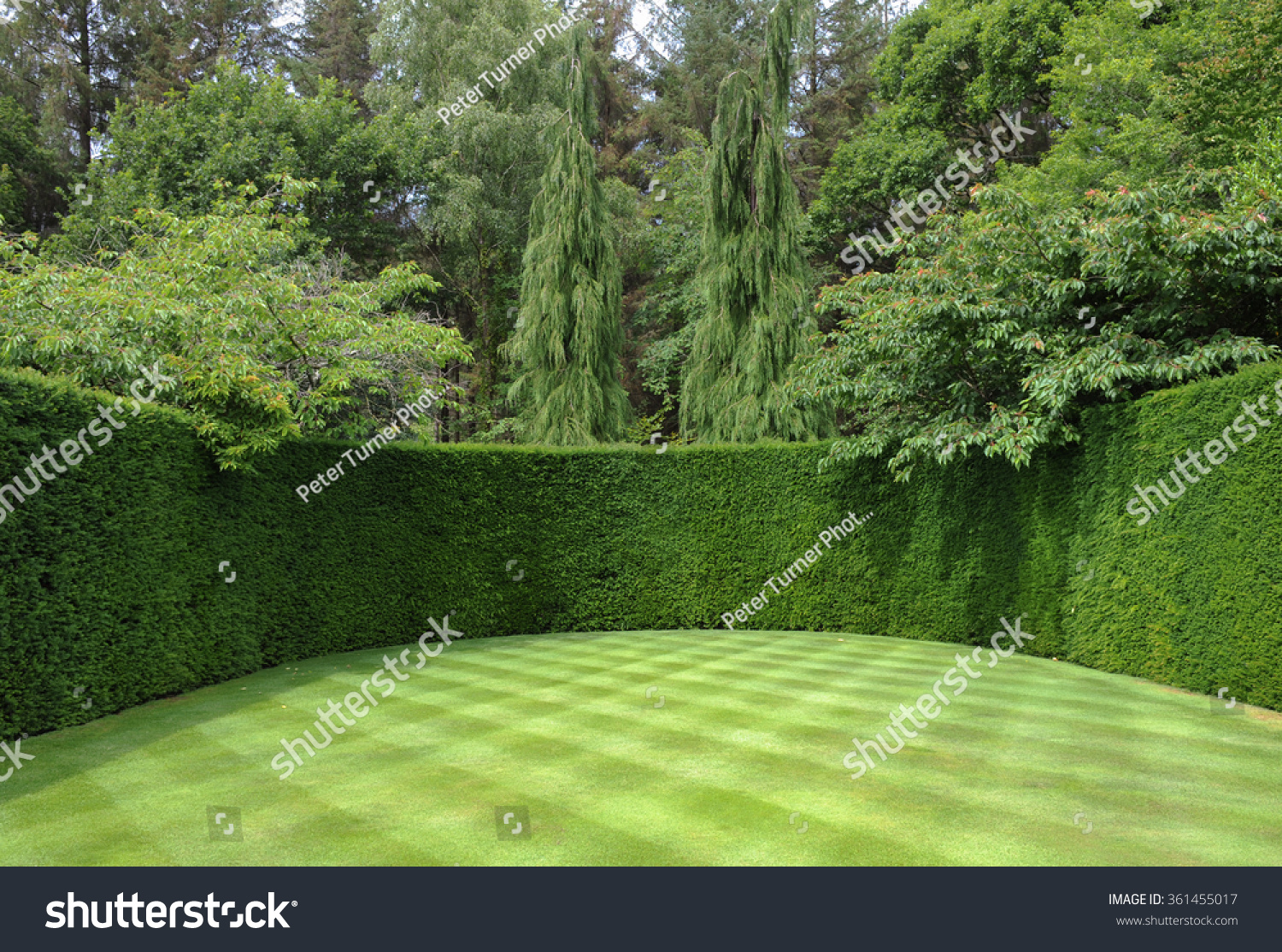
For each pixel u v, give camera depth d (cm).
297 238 1333
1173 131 1356
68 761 495
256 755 509
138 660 655
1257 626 618
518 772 467
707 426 1495
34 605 551
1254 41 1188
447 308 2186
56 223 1947
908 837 365
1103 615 795
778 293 1423
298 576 901
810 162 2464
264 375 834
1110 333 788
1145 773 459
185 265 848
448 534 1092
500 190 2039
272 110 1714
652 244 2225
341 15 2544
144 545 665
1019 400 893
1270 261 705
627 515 1195
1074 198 1461
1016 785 438
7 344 702
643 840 363
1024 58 1798
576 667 827
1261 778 449
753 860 343
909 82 2059
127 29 2141
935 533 1016
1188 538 691
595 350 1538
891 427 1031
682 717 596
